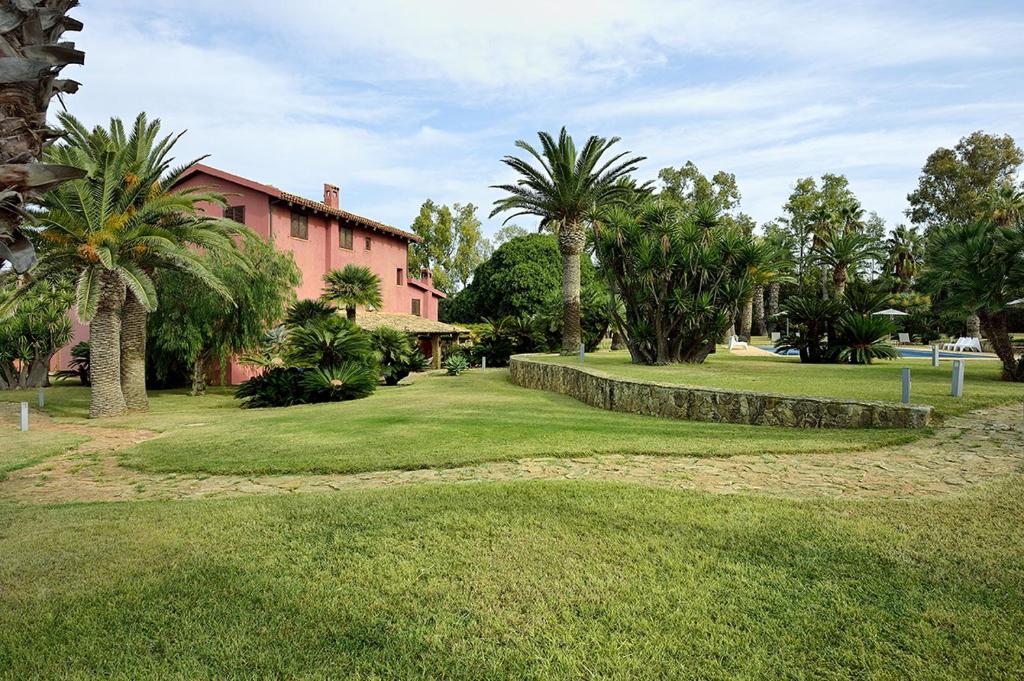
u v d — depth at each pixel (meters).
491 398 16.20
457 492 5.75
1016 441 7.18
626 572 3.88
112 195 16.61
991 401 9.66
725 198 58.59
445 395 17.53
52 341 27.80
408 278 38.78
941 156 48.41
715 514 4.91
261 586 3.78
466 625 3.27
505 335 36.47
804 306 21.89
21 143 2.56
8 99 2.52
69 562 4.24
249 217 27.27
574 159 26.83
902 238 54.31
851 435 8.01
